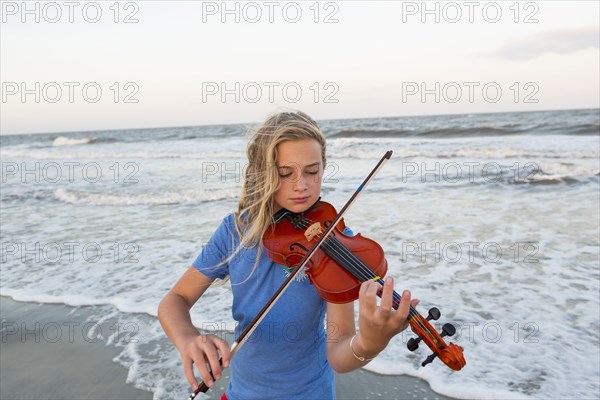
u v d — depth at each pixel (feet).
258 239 5.21
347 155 54.65
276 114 5.08
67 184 45.65
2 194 41.39
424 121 133.69
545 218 24.86
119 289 17.88
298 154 4.84
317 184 5.08
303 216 5.74
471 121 121.39
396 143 66.08
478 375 11.54
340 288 4.85
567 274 17.30
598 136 62.80
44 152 87.86
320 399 5.22
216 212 30.58
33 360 13.24
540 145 55.52
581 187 32.50
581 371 11.53
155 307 16.03
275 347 5.11
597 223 23.47
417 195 31.86
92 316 15.80
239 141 89.76
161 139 112.68
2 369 12.88
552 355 12.23
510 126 74.23
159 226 27.48
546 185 33.60
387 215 26.55
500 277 17.24
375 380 11.66
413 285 16.75
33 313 16.31
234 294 5.35
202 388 4.09
